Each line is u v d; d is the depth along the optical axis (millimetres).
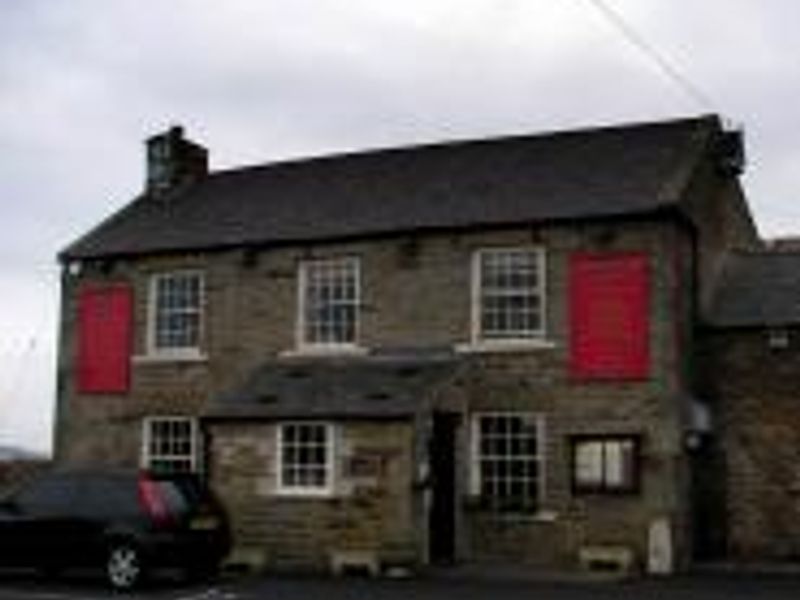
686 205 27625
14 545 22859
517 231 27953
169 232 32344
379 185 31484
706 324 28000
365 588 22375
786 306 27844
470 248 28359
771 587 22594
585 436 26844
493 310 28094
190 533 22469
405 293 28891
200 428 30672
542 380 27391
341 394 27281
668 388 26297
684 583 23344
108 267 32656
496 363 27844
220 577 24672
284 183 33375
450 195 29781
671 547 25781
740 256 30859
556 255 27594
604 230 27188
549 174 29453
